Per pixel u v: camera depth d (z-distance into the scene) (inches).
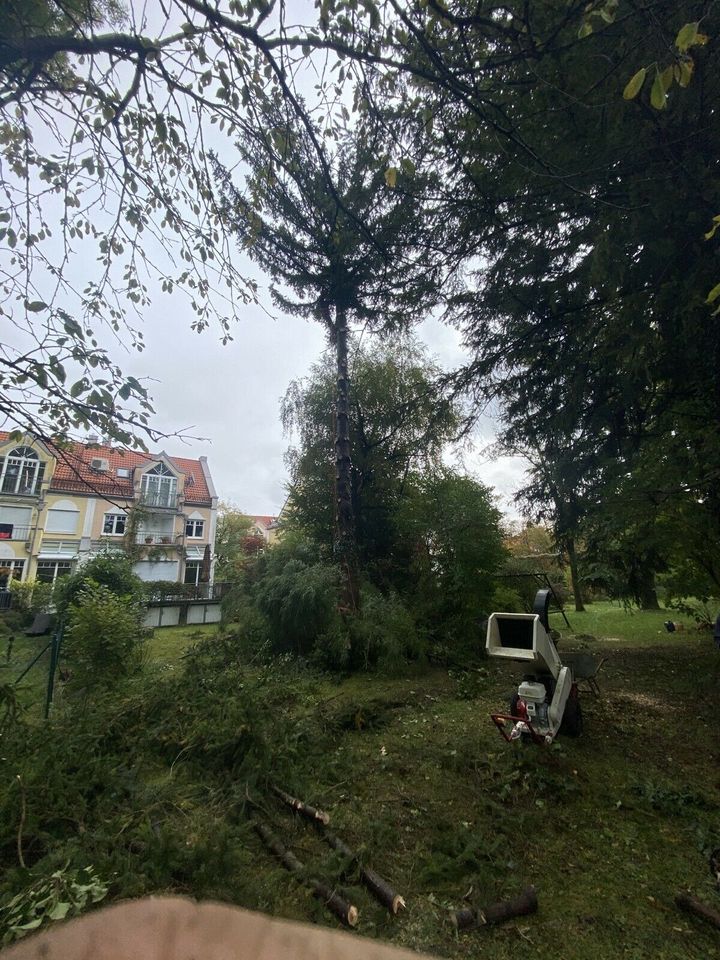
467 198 220.2
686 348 199.8
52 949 44.2
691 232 177.5
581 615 652.1
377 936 83.6
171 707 180.9
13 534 1029.8
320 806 131.7
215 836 94.8
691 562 309.7
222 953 41.1
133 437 111.9
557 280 251.8
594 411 274.2
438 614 365.4
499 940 83.4
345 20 108.1
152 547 1129.4
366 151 168.9
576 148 178.4
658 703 222.1
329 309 410.0
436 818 125.8
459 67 125.5
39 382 99.1
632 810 129.3
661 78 65.3
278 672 274.8
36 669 330.6
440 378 333.4
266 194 161.2
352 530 378.9
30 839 108.5
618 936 84.0
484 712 215.0
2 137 123.5
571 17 110.0
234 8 102.9
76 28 106.9
